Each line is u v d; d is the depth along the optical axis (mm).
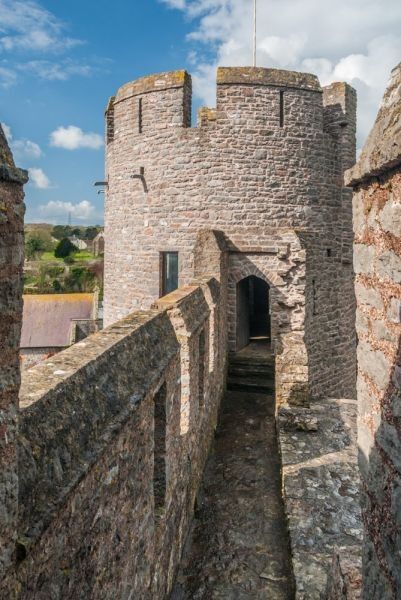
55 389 3730
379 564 3238
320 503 7406
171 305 7676
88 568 3676
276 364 12000
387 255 3123
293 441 9617
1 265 2574
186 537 7605
